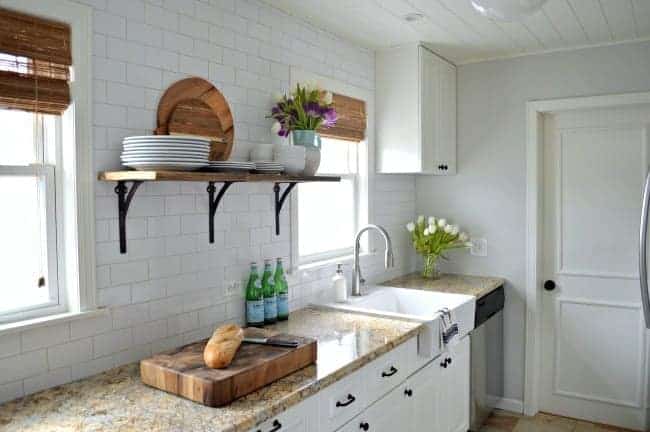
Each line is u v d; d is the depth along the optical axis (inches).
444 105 143.9
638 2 103.7
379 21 112.7
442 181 155.3
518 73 143.0
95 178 72.4
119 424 57.3
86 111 70.9
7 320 65.5
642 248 94.6
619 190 136.6
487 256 149.4
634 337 136.1
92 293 72.3
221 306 92.3
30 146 68.7
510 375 147.4
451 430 117.3
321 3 102.0
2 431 56.1
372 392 84.2
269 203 102.6
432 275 147.1
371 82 135.5
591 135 139.6
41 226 70.0
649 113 132.2
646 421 135.3
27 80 64.8
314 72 114.6
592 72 134.1
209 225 89.1
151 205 80.2
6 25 62.6
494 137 147.0
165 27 81.7
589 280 141.3
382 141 136.5
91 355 72.7
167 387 65.7
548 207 145.7
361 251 135.6
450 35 123.7
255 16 98.8
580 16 112.0
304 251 119.1
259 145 89.0
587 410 142.4
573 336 143.7
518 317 145.7
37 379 66.9
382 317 102.8
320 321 100.0
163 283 82.3
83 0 70.2
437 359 108.2
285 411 65.3
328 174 125.1
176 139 69.4
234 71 94.3
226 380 62.0
